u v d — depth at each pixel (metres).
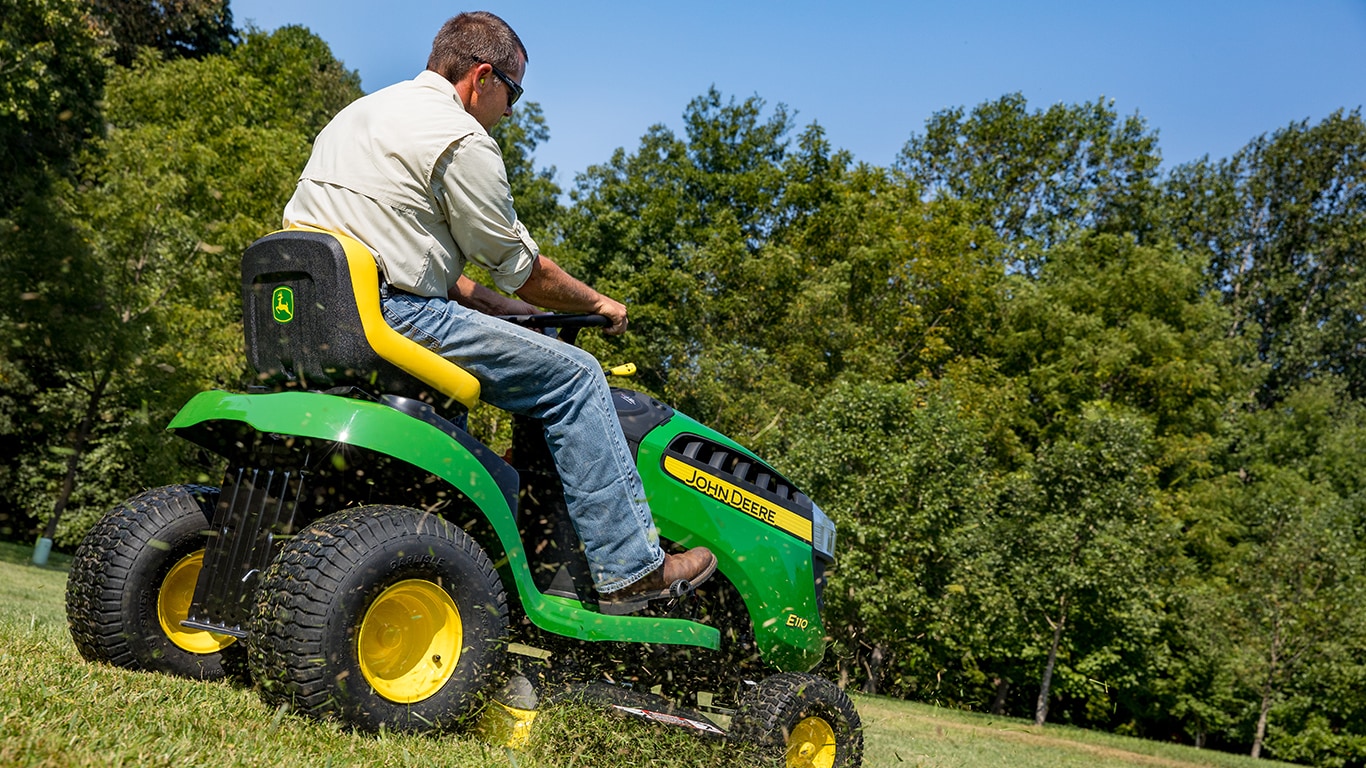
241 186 19.41
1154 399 28.75
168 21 28.72
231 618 2.53
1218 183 40.50
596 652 3.05
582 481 2.71
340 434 2.30
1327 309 39.53
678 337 24.64
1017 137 36.62
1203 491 28.19
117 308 17.00
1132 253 30.94
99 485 22.98
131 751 1.78
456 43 2.83
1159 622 22.34
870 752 6.05
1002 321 29.45
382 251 2.51
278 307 2.57
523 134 29.92
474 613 2.47
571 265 25.81
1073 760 11.32
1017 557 19.59
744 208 30.31
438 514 2.76
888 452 17.44
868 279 27.05
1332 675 21.78
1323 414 33.31
